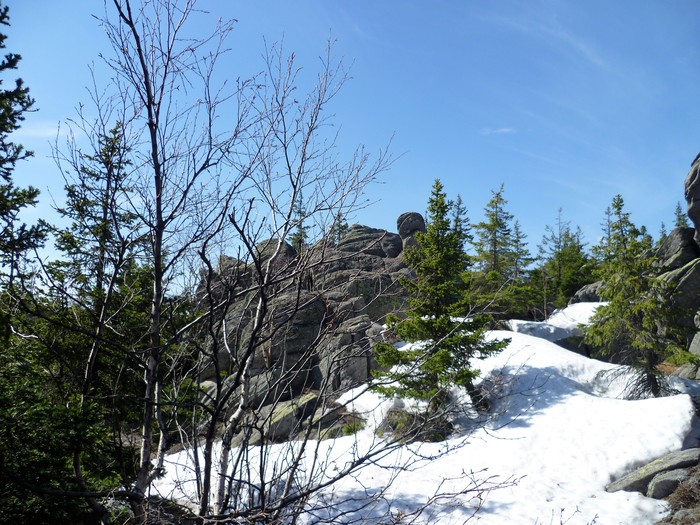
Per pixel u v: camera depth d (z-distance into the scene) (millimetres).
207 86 4672
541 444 16906
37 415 6199
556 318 39031
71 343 6969
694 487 13539
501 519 12656
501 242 44906
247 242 3809
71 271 6234
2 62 7582
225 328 4906
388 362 17547
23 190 7871
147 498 4188
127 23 4309
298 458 4410
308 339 14078
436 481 14023
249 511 3859
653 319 21688
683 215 70625
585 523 12781
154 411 5016
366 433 15891
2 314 5273
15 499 5738
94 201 5484
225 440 4379
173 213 4676
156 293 4734
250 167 4703
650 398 19375
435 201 20125
